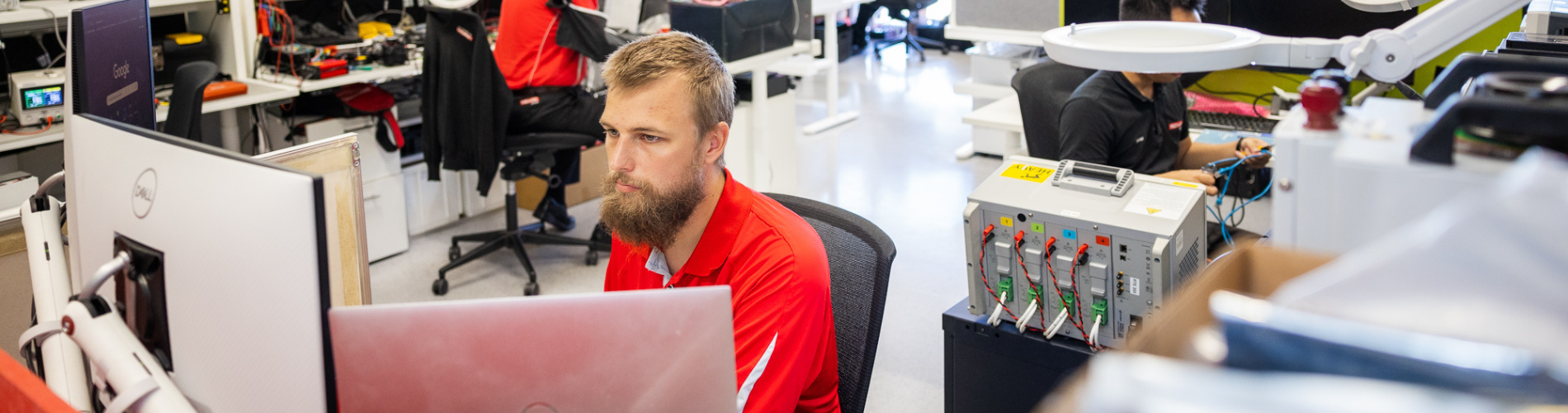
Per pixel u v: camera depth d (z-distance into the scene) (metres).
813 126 5.49
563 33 3.14
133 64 1.53
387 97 3.46
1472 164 0.43
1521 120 0.42
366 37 3.67
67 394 1.00
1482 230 0.29
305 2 3.52
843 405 1.40
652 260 1.29
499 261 3.56
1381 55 1.25
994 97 4.54
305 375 0.80
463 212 4.02
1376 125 0.49
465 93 3.09
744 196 1.23
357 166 1.15
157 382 0.87
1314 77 0.56
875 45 7.64
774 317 1.15
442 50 3.07
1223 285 0.38
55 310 1.07
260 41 3.36
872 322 1.37
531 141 3.24
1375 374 0.25
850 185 4.47
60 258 1.14
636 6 3.85
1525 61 0.83
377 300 3.20
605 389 0.87
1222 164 2.26
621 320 0.85
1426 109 0.52
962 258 3.52
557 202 3.77
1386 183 0.45
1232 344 0.27
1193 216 1.52
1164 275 1.46
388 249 3.58
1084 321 1.58
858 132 5.46
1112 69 1.32
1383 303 0.28
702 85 1.14
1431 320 0.27
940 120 5.70
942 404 2.50
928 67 7.30
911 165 4.79
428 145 3.22
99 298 0.93
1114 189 1.55
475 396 0.86
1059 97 2.47
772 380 1.13
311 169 1.10
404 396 0.85
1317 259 0.39
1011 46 4.52
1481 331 0.26
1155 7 2.11
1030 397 1.71
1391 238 0.31
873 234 1.40
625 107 1.14
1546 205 0.29
